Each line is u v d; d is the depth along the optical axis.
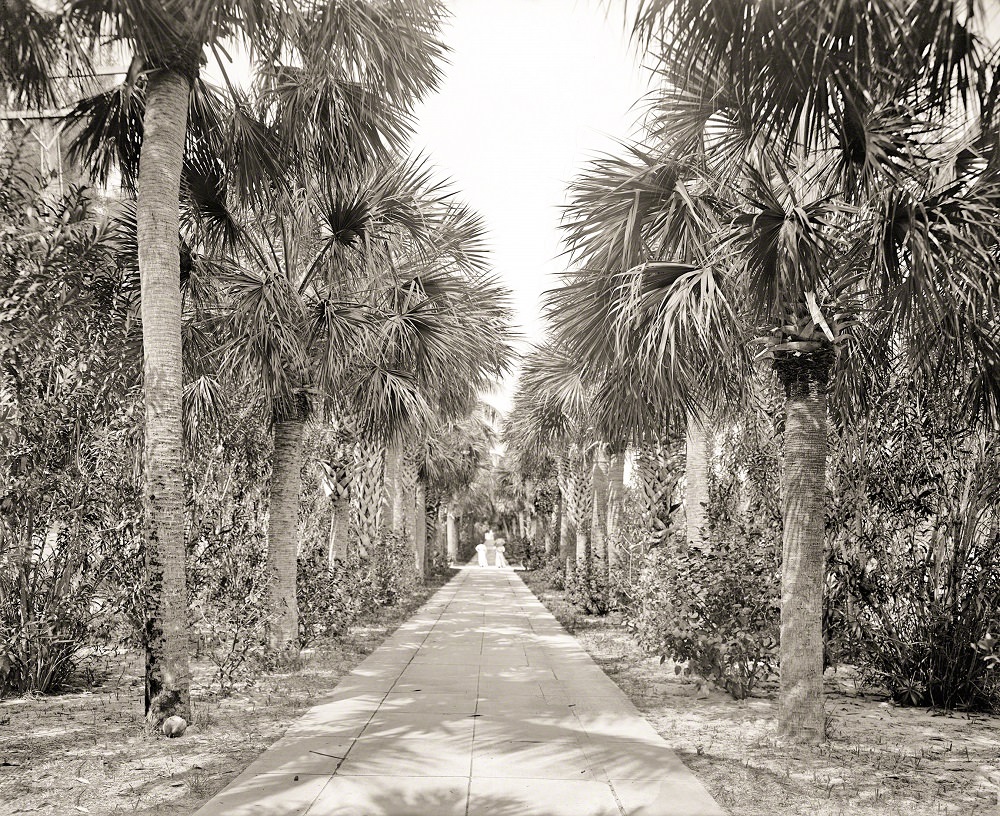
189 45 5.75
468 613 15.07
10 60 5.63
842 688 7.92
